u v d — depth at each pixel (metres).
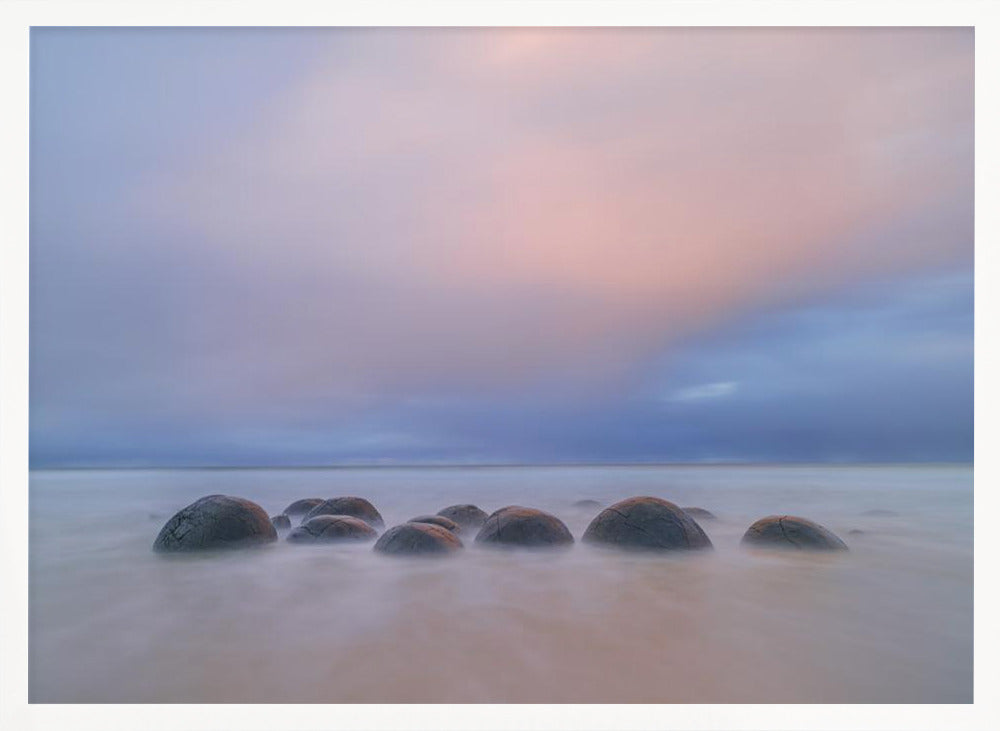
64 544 6.82
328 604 4.64
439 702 3.40
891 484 12.98
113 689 3.59
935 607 4.65
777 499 10.64
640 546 5.66
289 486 13.65
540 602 4.64
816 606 4.62
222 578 5.26
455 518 7.24
